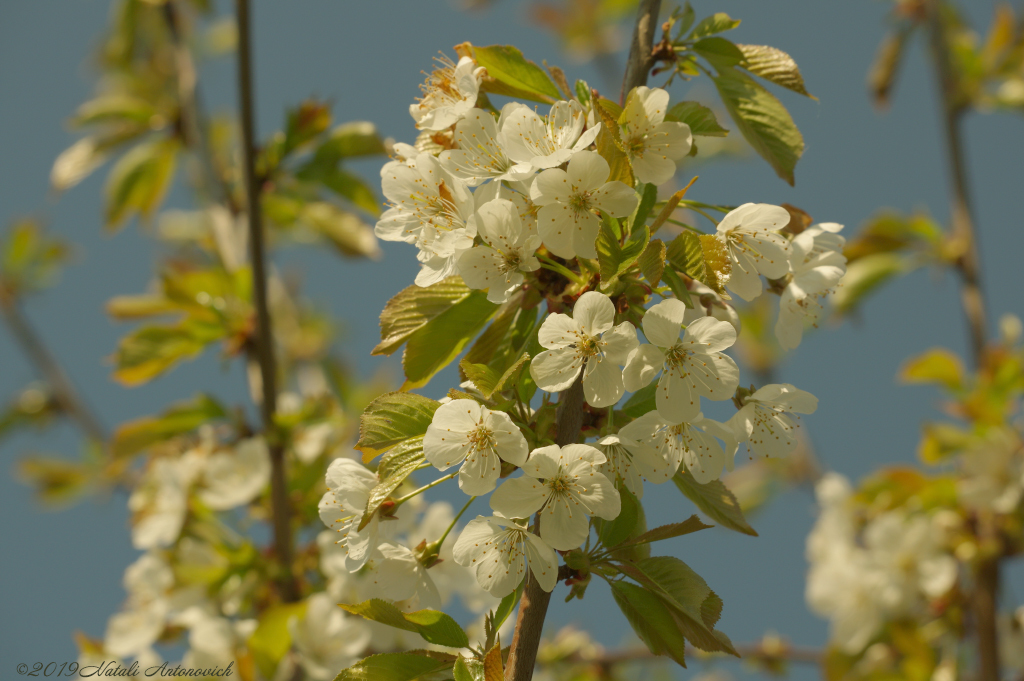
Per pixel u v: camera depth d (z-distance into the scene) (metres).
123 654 1.54
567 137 1.24
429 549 1.27
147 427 1.49
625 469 1.25
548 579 1.23
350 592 1.43
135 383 1.48
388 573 1.26
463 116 1.26
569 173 1.23
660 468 1.25
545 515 1.23
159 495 1.61
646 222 1.27
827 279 1.28
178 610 1.51
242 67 1.48
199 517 1.57
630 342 1.23
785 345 1.28
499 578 1.23
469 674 1.24
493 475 1.22
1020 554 1.65
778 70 1.28
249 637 1.41
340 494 1.26
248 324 1.52
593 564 1.25
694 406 1.23
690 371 1.24
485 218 1.24
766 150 1.29
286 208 1.65
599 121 1.24
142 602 1.58
